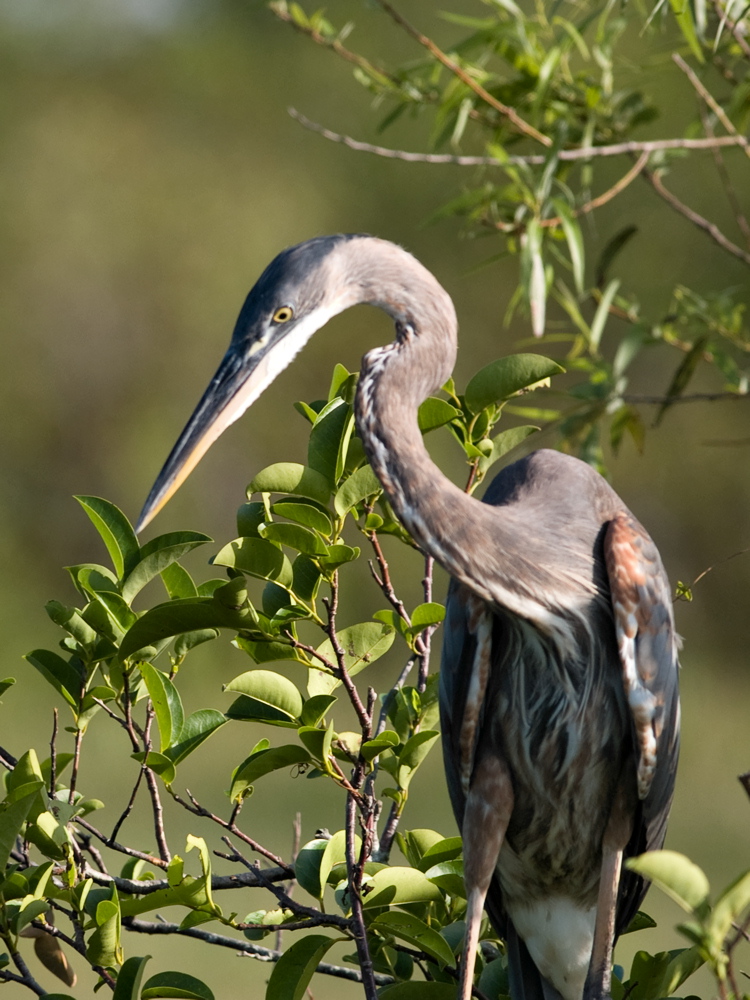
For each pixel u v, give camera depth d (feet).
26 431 100.12
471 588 17.20
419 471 17.11
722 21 23.97
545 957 19.52
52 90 110.22
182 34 114.93
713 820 56.34
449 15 29.48
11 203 103.30
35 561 97.86
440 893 17.43
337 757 16.08
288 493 15.78
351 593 88.89
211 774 62.44
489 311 107.96
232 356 19.61
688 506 102.78
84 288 102.99
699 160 81.30
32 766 15.88
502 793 18.45
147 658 16.46
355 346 105.70
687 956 13.79
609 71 29.66
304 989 15.21
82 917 15.75
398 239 109.29
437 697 17.57
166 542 16.26
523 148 43.19
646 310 45.75
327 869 15.66
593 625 17.95
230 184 109.60
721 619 102.17
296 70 113.09
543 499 18.76
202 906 15.72
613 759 18.44
